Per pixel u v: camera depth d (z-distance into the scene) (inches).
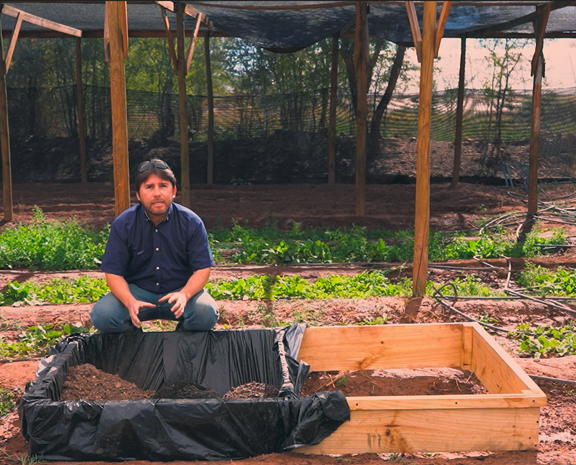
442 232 420.2
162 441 120.3
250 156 729.0
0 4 429.1
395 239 390.6
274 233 410.6
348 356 166.9
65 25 578.9
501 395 124.6
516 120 766.5
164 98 756.6
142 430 119.7
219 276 296.8
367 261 333.7
